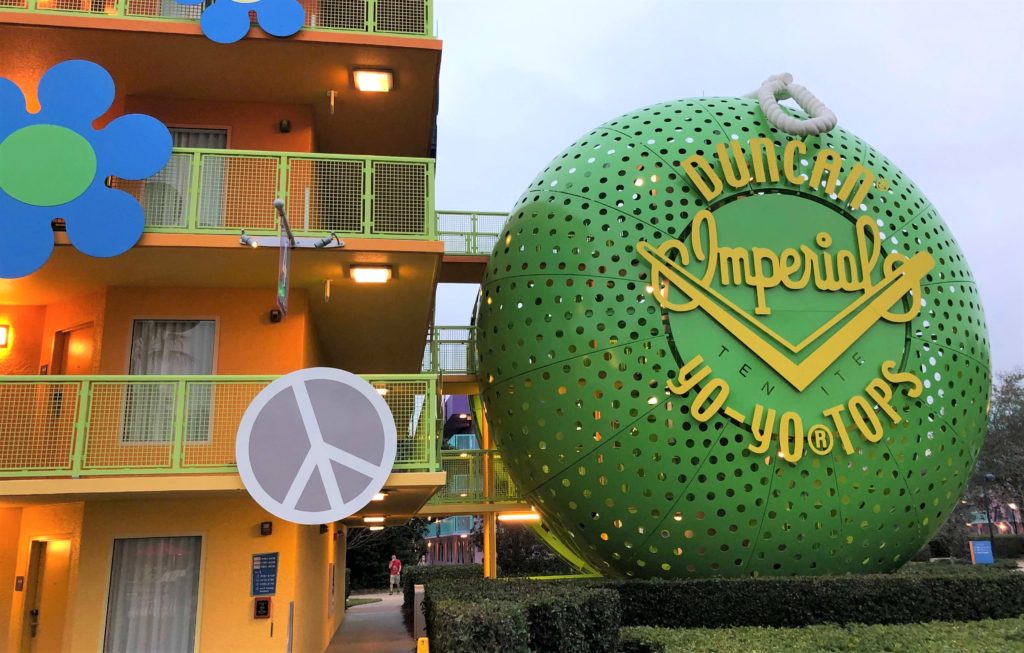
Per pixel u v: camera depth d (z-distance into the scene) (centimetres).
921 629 991
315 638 1314
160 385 938
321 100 1241
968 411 1225
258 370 1090
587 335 1157
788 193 1235
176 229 971
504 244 1323
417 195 1068
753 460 1115
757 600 1073
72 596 979
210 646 980
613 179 1230
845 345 1164
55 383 902
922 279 1241
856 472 1138
